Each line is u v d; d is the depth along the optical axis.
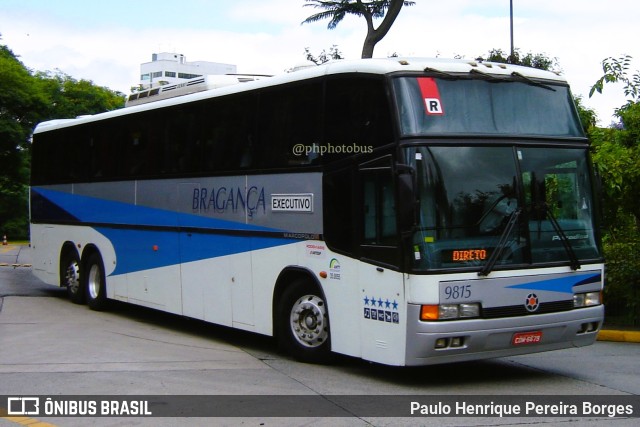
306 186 9.55
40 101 48.47
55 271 16.59
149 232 13.05
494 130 8.50
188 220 11.96
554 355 10.85
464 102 8.47
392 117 8.21
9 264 26.27
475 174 8.23
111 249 14.34
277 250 10.07
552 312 8.47
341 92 9.05
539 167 8.62
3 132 46.09
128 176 13.70
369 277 8.50
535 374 9.41
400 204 7.82
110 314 14.62
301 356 9.80
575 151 8.97
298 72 9.83
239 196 10.79
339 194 9.00
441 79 8.45
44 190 17.05
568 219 8.77
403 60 8.63
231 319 10.99
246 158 10.66
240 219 10.77
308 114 9.57
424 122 8.20
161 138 12.75
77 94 59.94
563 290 8.57
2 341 11.34
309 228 9.49
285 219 9.91
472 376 9.24
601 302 9.00
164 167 12.62
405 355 7.98
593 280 8.86
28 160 49.81
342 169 8.96
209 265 11.46
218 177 11.26
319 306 9.51
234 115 10.98
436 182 8.03
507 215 8.31
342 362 9.89
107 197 14.45
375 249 8.41
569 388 8.59
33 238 17.61
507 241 8.26
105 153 14.55
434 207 7.97
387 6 23.27
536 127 8.80
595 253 8.91
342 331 8.99
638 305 13.13
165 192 12.59
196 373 9.20
